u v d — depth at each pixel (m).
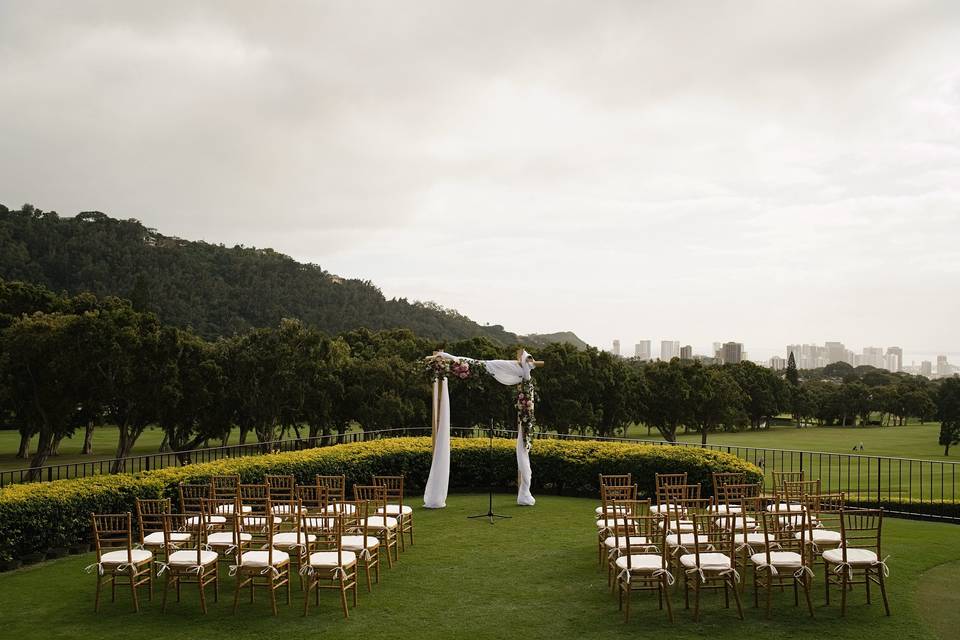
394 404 37.28
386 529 10.00
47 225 87.50
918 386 89.06
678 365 50.94
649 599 8.47
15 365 28.72
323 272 115.31
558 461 16.78
